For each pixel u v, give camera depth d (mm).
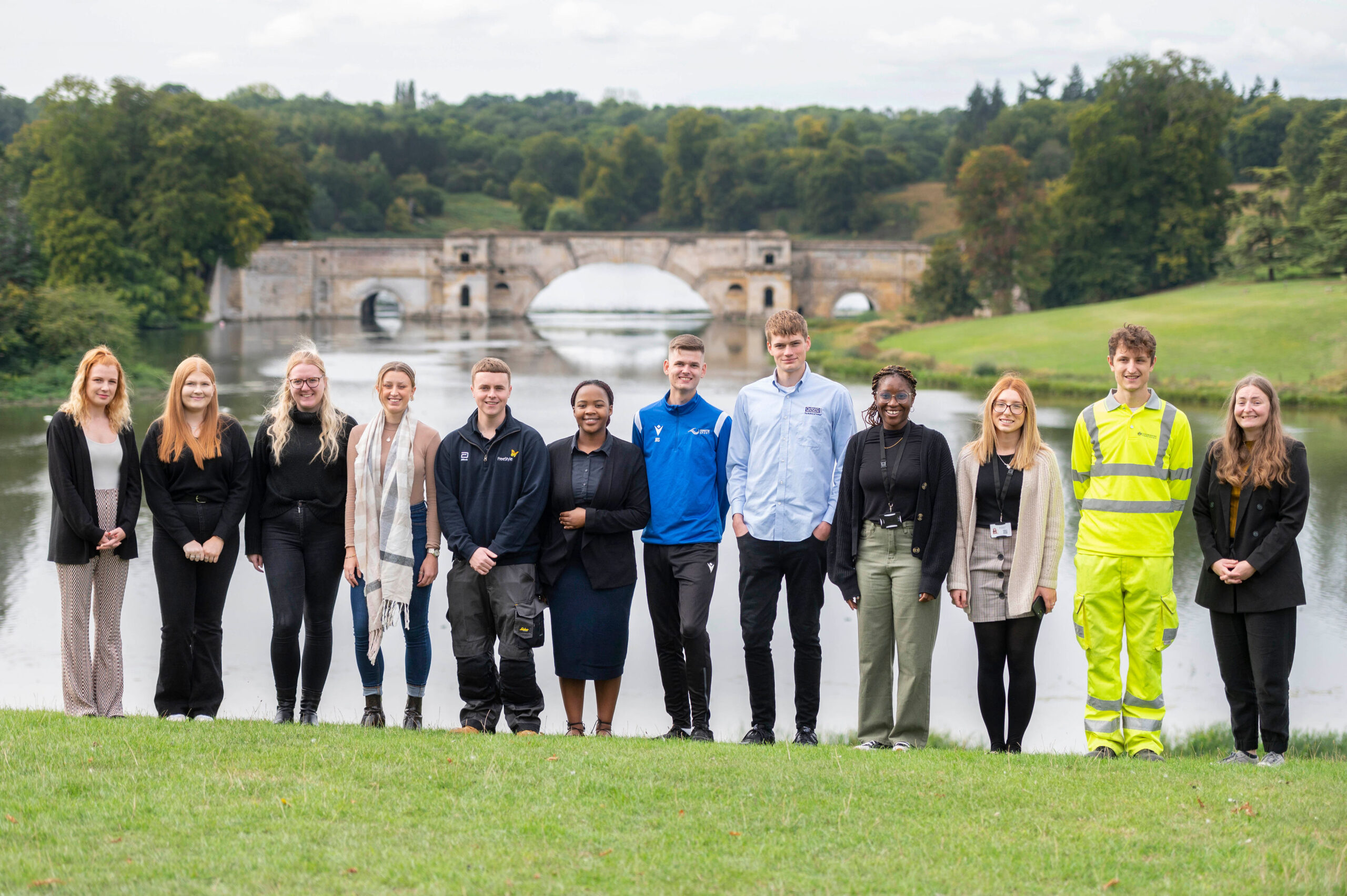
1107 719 8836
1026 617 9141
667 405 9797
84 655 9234
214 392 9312
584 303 155500
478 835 6082
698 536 9664
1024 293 94375
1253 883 5582
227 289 105688
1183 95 91812
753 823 6375
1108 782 7332
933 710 15047
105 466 9172
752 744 8828
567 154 180500
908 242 121250
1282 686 8719
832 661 17141
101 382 9070
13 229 59031
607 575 9609
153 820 6238
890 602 9234
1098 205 93000
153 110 96188
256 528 9664
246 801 6566
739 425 9656
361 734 8461
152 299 89812
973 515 9219
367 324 109750
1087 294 92625
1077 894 5430
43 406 47594
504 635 9266
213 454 9289
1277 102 140375
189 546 9203
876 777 7371
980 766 7832
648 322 117625
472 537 9281
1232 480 8781
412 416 9547
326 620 9453
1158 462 8648
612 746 8320
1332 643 17953
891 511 9109
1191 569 22297
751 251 112750
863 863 5781
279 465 9328
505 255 117000
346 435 9461
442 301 114812
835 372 64000
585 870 5625
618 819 6391
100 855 5742
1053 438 40125
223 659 16188
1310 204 84062
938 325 87688
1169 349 62656
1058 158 151500
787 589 9734
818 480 9484
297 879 5473
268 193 108062
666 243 115688
